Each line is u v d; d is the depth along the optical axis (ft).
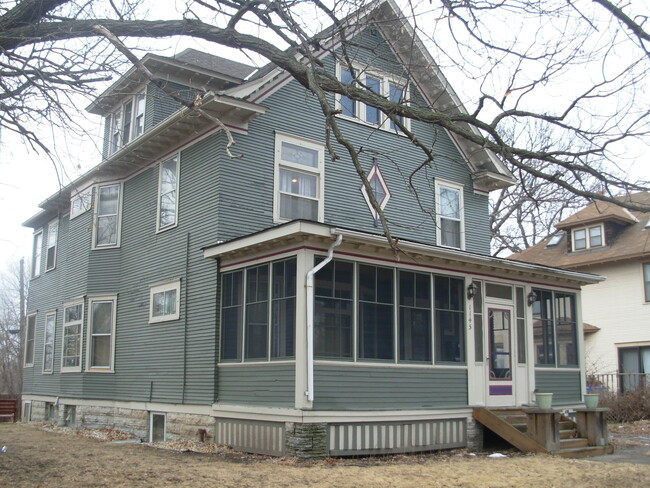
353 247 41.63
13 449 42.50
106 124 62.13
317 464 35.86
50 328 71.46
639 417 68.95
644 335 86.28
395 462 38.06
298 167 50.60
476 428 46.50
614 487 29.58
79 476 30.53
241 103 45.85
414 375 43.83
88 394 57.93
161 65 53.01
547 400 43.73
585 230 95.55
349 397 39.99
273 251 41.45
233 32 29.91
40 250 78.69
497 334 50.29
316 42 30.76
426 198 58.49
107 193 60.13
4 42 27.96
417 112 28.89
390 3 51.62
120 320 56.70
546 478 31.58
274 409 39.14
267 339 41.09
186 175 50.60
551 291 55.77
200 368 46.19
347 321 40.93
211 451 41.65
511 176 63.41
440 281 46.98
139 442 48.14
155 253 53.16
